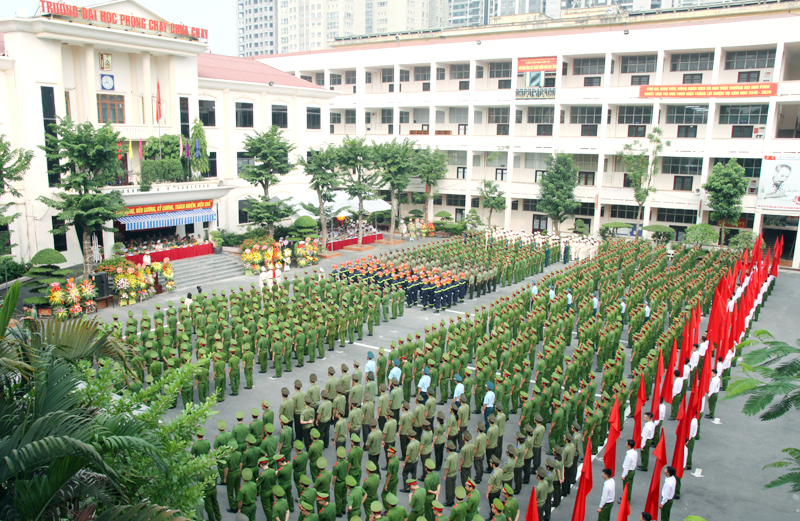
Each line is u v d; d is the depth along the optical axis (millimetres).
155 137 38188
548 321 25203
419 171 55094
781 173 44625
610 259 39406
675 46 48438
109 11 35781
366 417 16656
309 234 41906
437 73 61625
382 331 28422
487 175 60750
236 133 45469
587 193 53219
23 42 31547
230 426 18062
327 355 24891
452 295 33250
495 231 50406
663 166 52656
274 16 187750
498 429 16016
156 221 36219
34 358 8328
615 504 15117
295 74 66625
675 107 51156
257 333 22828
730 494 15617
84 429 7539
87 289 28156
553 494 14516
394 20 171125
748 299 28469
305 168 42438
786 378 7914
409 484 13117
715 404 20469
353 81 65500
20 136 32312
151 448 7988
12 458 6984
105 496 8148
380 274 32781
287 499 13555
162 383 9734
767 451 18047
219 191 40312
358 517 11930
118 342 9758
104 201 29766
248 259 37438
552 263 45094
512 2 177875
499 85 58719
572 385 20141
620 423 18594
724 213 45562
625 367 24719
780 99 44594
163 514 7398
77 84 35312
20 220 32625
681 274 36250
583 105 54469
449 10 190750
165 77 39719
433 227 56344
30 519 7199
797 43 44781
